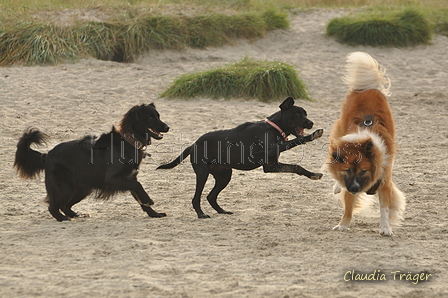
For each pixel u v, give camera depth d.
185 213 7.99
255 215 7.79
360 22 23.03
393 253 6.04
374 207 8.59
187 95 16.28
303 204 8.45
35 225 7.21
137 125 7.80
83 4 23.33
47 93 16.06
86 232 6.83
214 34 22.25
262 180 9.94
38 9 22.27
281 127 7.76
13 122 13.52
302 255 5.95
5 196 8.69
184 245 6.28
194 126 13.77
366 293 4.91
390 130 7.65
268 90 16.50
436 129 13.87
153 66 19.55
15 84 16.69
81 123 13.72
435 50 22.72
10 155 11.19
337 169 6.77
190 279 5.18
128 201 8.77
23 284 5.01
